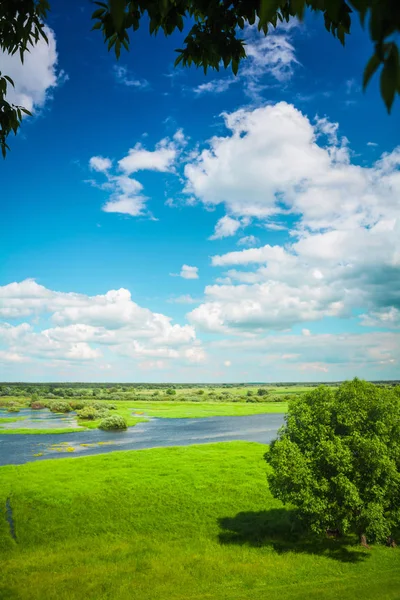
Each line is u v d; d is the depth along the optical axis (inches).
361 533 1309.1
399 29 72.8
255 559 1218.0
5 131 291.3
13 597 974.4
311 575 1100.5
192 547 1326.3
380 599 917.2
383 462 1163.9
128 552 1278.3
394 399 1364.4
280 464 1244.5
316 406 1369.3
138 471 2281.0
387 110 76.6
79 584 1046.4
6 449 3134.8
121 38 195.6
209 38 230.4
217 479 2107.5
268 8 78.2
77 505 1724.9
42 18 254.1
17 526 1507.1
